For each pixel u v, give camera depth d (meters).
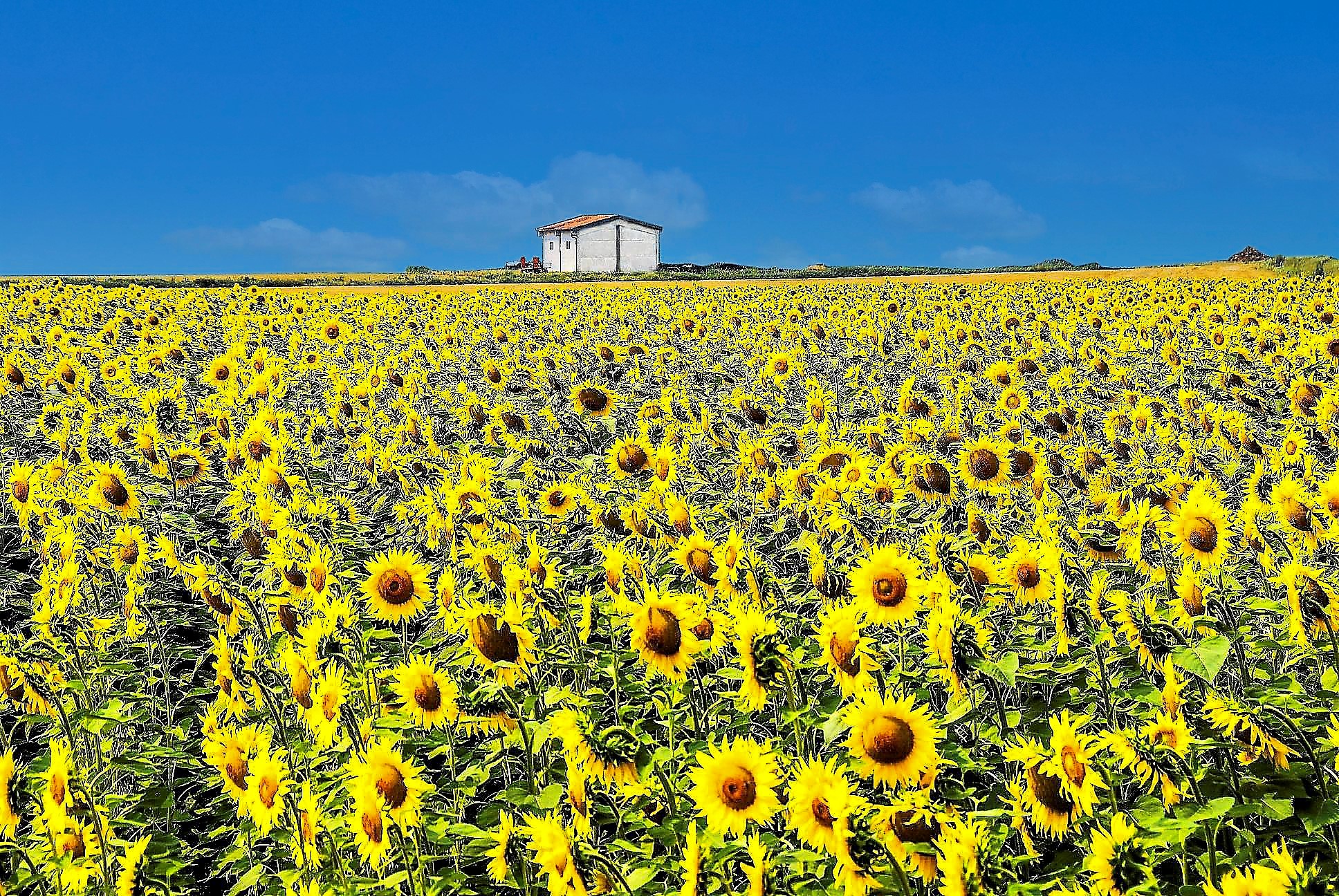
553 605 5.77
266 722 5.11
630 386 13.82
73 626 5.93
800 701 4.58
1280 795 3.72
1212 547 5.59
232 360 13.36
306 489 8.57
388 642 6.10
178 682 6.12
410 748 4.93
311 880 4.08
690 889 3.56
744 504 7.89
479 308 28.66
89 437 10.28
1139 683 4.64
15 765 4.66
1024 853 3.94
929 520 6.94
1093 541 6.48
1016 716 4.61
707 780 3.49
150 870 4.43
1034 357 14.87
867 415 12.09
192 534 7.93
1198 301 22.23
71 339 18.52
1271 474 8.58
